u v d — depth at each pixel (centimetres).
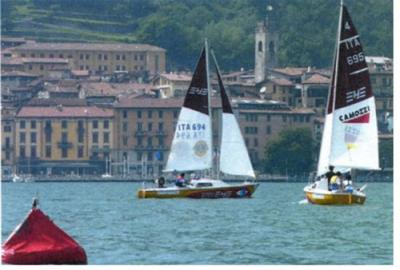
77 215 15012
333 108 15075
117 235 12000
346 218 13775
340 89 15050
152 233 12206
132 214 14975
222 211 15338
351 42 15050
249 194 17962
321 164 15600
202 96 18412
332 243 11194
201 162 18412
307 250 10675
